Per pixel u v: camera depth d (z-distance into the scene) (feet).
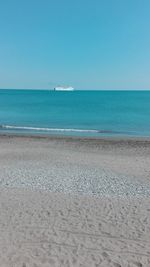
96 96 531.50
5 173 47.60
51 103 320.91
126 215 29.91
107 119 156.97
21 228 26.73
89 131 112.68
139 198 35.60
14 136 94.38
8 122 143.95
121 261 21.70
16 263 21.27
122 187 40.40
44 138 90.12
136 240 24.80
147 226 27.37
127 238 25.14
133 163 57.11
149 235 25.66
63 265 21.11
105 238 25.11
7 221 28.14
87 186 40.50
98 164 55.67
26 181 42.70
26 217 29.12
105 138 91.15
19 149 71.92
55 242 24.32
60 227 27.04
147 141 84.28
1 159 59.62
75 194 36.76
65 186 40.32
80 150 71.15
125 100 387.34
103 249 23.35
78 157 62.28
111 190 38.83
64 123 141.08
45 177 45.14
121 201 34.30
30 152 67.72
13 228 26.71
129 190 39.04
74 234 25.75
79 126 130.00
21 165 53.88
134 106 265.75
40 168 51.39
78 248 23.44
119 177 45.98
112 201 34.24
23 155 63.98
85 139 88.17
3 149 71.92
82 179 44.21
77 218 29.04
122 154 66.59
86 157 62.44
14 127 123.13
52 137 92.43
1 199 34.42
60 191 37.96
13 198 34.83
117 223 27.99
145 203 33.71
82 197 35.55
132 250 23.24
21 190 38.22
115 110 220.02
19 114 188.14
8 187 39.60
